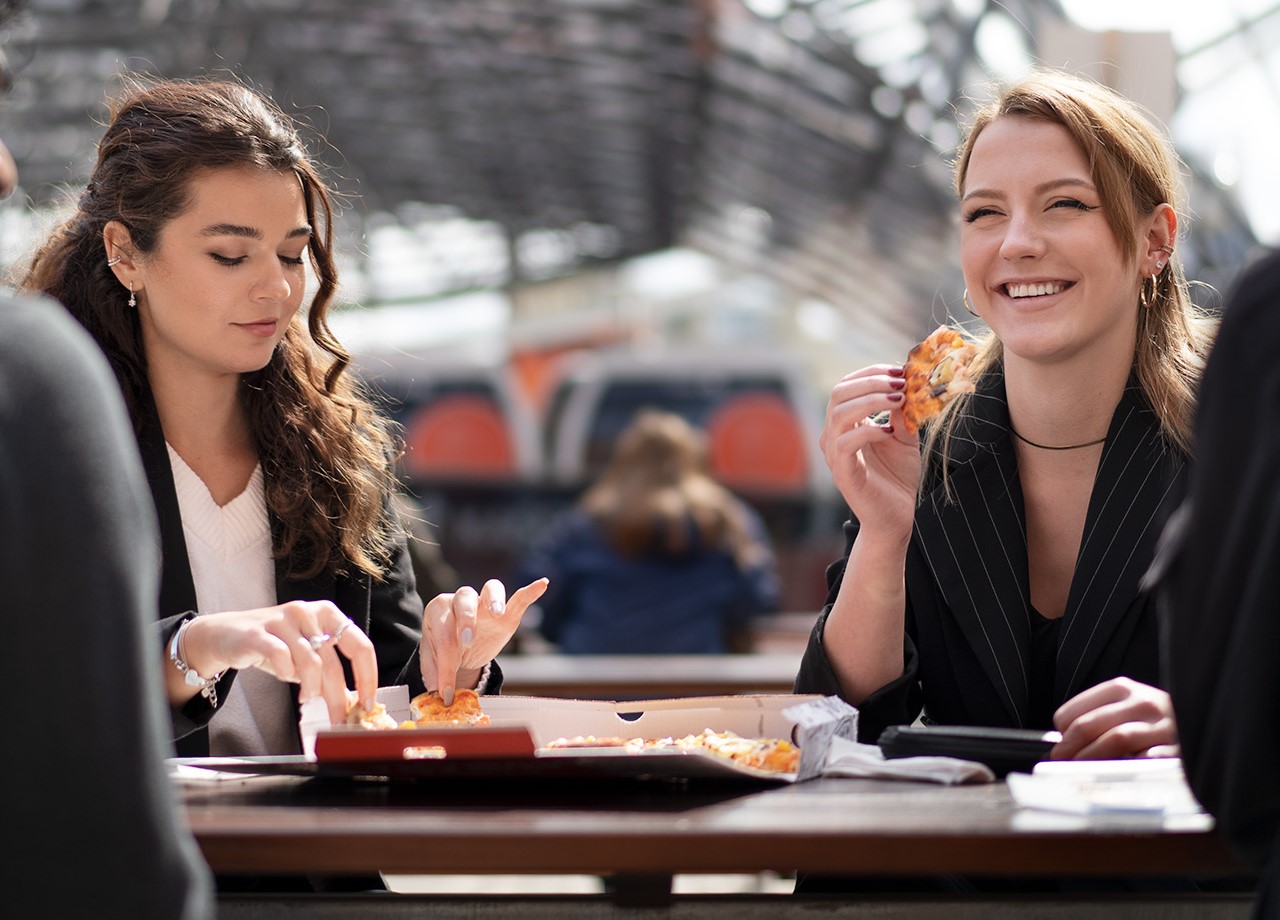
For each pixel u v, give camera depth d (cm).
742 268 2380
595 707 182
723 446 1677
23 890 102
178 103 213
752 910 156
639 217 2156
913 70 1130
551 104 1550
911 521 200
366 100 1535
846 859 123
